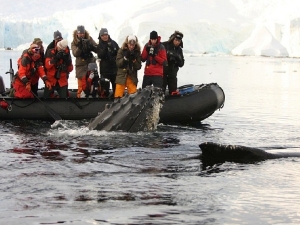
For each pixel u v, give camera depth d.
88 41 16.62
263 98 25.55
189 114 15.85
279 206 7.21
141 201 7.34
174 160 10.08
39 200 7.36
